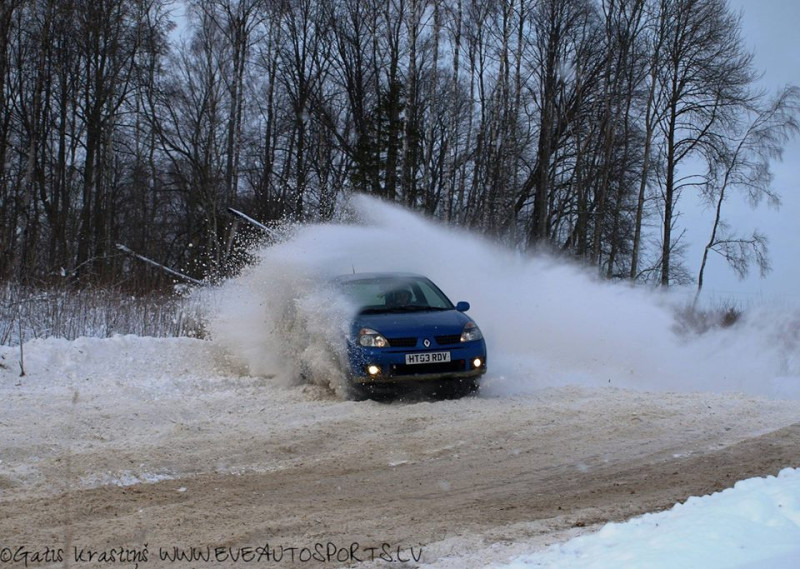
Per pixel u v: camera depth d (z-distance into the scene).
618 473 6.71
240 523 5.38
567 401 9.67
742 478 6.45
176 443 7.41
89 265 23.94
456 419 8.59
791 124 34.38
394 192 31.67
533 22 33.88
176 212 43.16
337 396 10.01
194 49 40.19
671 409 9.16
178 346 13.34
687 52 32.97
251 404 9.58
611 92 34.69
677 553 4.02
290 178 38.47
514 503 5.88
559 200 40.69
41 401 9.17
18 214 29.50
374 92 38.59
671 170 34.25
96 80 33.00
